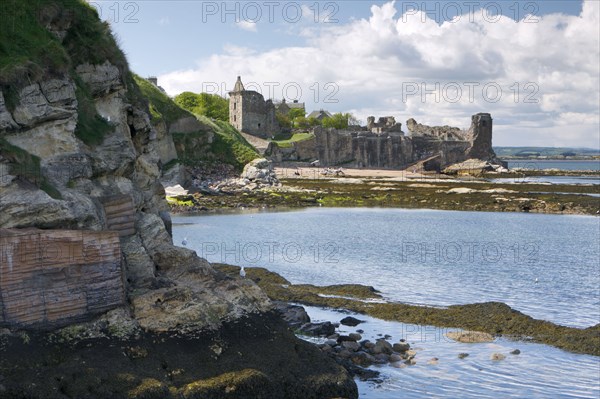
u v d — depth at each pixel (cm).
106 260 1948
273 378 1928
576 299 3500
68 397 1664
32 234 1816
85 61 2625
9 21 2219
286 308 2936
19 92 2064
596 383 2256
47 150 2177
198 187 10081
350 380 2028
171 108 12275
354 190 10719
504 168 19325
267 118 18112
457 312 3047
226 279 2264
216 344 1969
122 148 2630
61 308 1862
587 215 8225
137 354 1864
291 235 5934
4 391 1617
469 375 2306
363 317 3033
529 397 2136
